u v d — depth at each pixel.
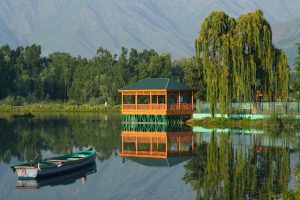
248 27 77.81
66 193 41.88
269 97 78.88
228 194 38.69
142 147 64.88
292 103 79.94
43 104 146.38
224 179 44.06
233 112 83.19
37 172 46.00
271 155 54.97
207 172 47.47
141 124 90.50
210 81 79.75
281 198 35.47
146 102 127.50
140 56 166.25
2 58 164.62
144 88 88.62
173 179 45.69
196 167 50.31
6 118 114.25
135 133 79.31
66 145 67.88
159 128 84.69
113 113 133.50
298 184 41.16
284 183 41.66
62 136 77.56
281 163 50.22
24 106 142.38
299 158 52.81
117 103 147.25
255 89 80.56
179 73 158.12
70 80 169.25
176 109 88.00
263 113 81.50
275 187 40.41
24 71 170.75
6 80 156.00
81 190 42.84
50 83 165.12
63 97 168.62
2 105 141.00
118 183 45.09
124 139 72.88
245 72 76.50
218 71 79.12
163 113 86.88
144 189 42.50
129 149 63.56
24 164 47.56
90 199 40.00
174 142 68.06
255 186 40.94
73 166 49.94
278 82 78.94
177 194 40.06
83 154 54.00
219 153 57.62
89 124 97.00
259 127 79.88
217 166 50.09
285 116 79.44
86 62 174.62
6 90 155.50
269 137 69.44
